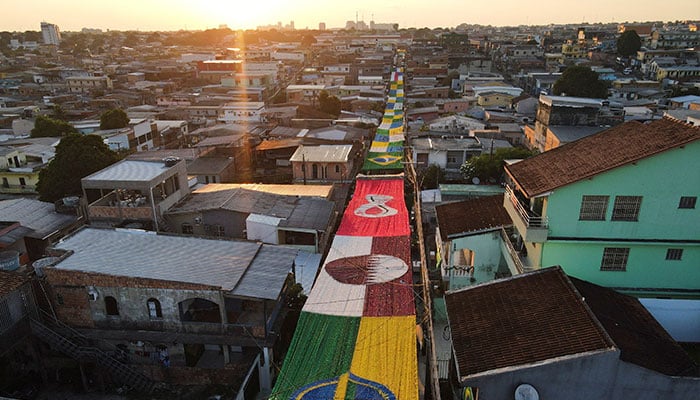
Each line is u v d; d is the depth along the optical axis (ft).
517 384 59.67
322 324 90.43
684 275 84.84
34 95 426.10
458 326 71.67
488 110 288.30
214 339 86.84
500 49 591.37
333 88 386.93
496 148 187.42
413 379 75.25
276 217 133.08
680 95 316.19
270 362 88.63
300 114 307.78
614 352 56.85
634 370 57.47
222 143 226.58
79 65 602.44
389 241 128.16
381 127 288.10
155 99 396.98
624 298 79.05
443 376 81.97
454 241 103.19
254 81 412.77
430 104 338.34
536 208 89.25
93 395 88.07
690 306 77.25
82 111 334.85
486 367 61.57
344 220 143.54
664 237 81.71
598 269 85.66
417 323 94.94
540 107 220.84
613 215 81.87
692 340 77.92
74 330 90.38
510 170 97.76
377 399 71.67
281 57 601.21
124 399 86.79
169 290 86.63
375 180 176.35
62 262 91.97
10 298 84.69
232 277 88.99
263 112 306.35
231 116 307.37
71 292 89.71
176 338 87.61
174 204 140.46
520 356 61.57
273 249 102.73
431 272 114.73
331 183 191.62
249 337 87.04
